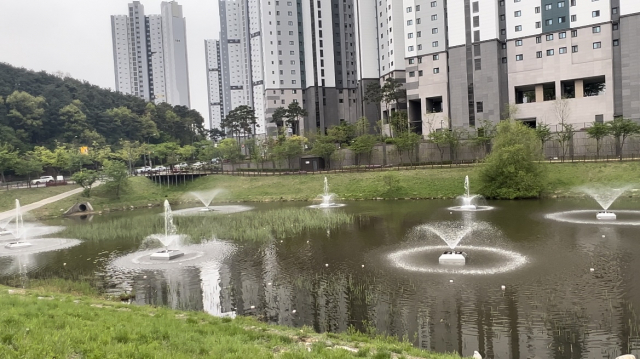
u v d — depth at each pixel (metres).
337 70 140.12
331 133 104.44
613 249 28.89
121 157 114.31
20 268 32.03
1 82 129.75
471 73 92.50
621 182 56.03
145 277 27.64
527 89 93.38
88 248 38.28
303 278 25.89
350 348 13.52
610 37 79.44
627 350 15.08
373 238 36.47
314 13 136.25
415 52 104.56
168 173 91.81
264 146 107.75
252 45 197.75
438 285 22.97
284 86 139.50
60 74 170.00
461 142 83.31
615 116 79.56
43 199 72.81
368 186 69.75
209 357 10.61
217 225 45.75
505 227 38.31
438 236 35.72
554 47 85.06
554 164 64.50
